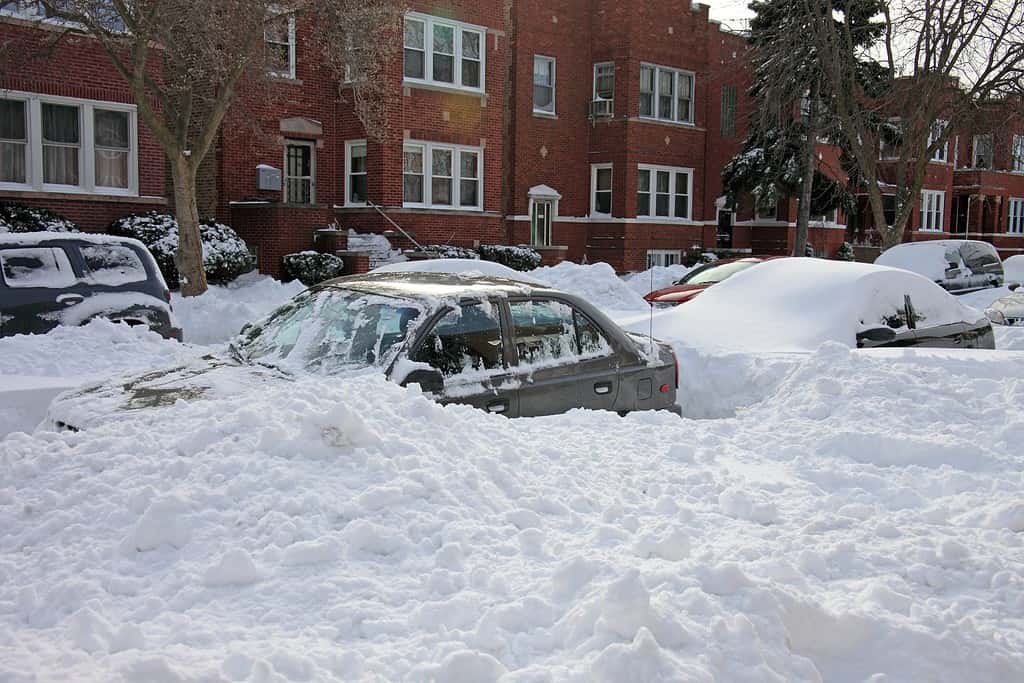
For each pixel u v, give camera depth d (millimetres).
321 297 7172
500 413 6598
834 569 3996
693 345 10148
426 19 26453
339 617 3266
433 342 6434
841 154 35625
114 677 2654
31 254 10156
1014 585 3869
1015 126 31188
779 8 29391
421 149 26812
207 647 3031
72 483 4258
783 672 3139
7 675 2689
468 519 4059
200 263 17156
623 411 7312
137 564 3607
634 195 33531
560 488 4719
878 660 3357
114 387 6121
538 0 31875
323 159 25859
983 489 5234
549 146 32750
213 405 5188
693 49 35250
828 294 10977
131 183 20281
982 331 11773
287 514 3906
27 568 3602
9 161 18719
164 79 20078
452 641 3096
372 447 4508
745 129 37281
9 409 7168
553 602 3385
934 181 48219
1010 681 3320
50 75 18797
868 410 6660
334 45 18125
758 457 5871
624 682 2826
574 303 7258
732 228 37906
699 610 3273
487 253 27141
